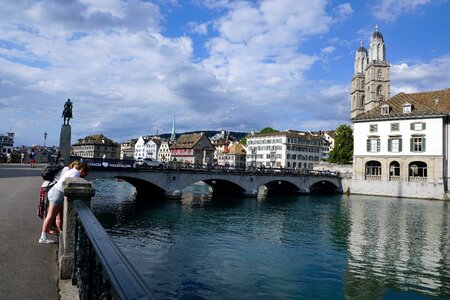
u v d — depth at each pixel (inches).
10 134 5487.2
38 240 314.8
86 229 146.0
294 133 4694.9
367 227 1217.4
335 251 883.4
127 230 1072.8
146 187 1941.4
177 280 653.9
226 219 1320.1
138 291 79.0
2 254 271.7
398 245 956.0
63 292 202.7
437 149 2300.7
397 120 2480.3
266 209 1652.3
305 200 2142.0
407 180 2415.1
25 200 553.0
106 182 3171.8
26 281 220.4
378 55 3683.6
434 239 1033.5
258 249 884.0
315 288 633.0
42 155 3545.8
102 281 117.0
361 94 4065.0
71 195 229.5
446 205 1911.9
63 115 1238.3
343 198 2299.5
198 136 5098.4
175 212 1440.7
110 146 5580.7
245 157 5433.1
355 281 671.1
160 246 889.5
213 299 574.9
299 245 936.9
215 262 766.5
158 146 6023.6
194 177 1894.7
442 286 656.4
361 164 2637.8
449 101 2415.1
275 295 596.7
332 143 5905.5
